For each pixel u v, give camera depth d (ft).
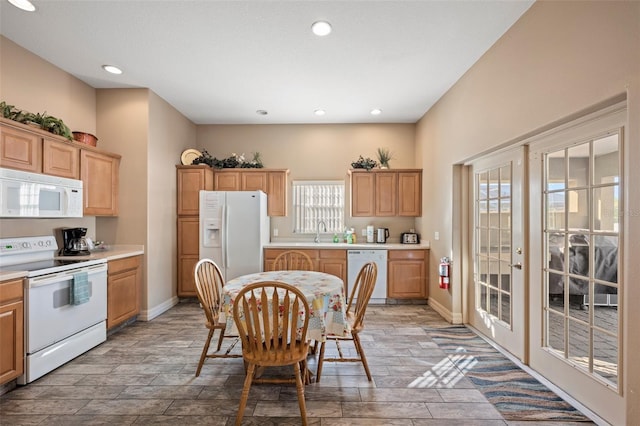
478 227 11.15
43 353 7.86
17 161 8.25
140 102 12.30
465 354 9.21
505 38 8.52
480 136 9.85
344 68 10.61
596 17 5.69
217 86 12.12
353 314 8.82
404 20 8.00
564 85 6.45
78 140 10.69
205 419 6.31
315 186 16.94
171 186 14.29
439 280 12.84
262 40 8.93
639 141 4.96
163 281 13.50
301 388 6.09
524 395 7.09
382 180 15.84
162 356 9.10
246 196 14.12
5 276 6.95
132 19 8.00
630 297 5.17
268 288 7.61
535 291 8.07
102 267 9.93
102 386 7.48
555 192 7.39
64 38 8.90
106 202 11.63
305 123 16.90
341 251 14.71
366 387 7.46
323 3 7.38
